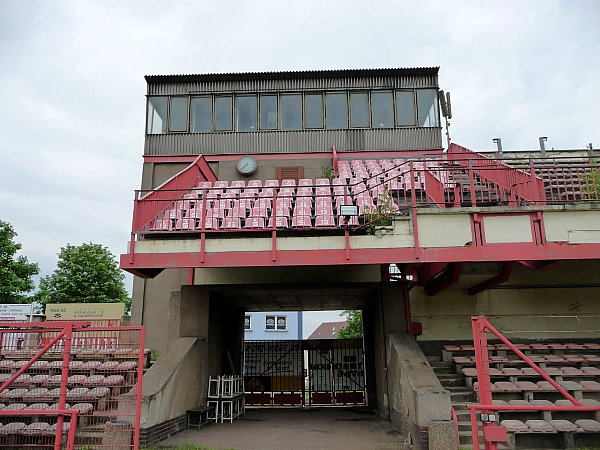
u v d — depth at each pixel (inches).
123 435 339.0
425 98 754.2
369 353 684.1
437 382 383.9
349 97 752.3
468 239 414.6
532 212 412.5
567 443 352.8
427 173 490.0
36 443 351.3
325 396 743.1
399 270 574.9
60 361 440.5
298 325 1736.0
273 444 386.0
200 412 468.1
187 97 757.3
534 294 554.9
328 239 434.0
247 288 558.6
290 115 748.0
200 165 632.4
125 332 396.5
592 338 540.4
